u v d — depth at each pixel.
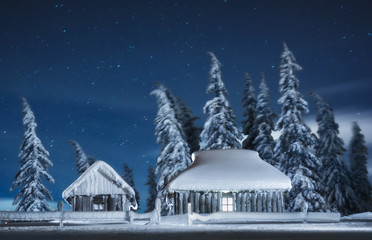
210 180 32.31
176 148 51.56
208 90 53.50
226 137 52.31
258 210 32.41
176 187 31.97
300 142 46.78
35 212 21.83
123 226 22.45
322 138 59.91
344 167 58.78
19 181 49.84
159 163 53.12
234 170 33.25
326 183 58.25
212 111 53.09
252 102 60.97
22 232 17.06
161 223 25.41
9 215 21.48
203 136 52.75
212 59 53.75
